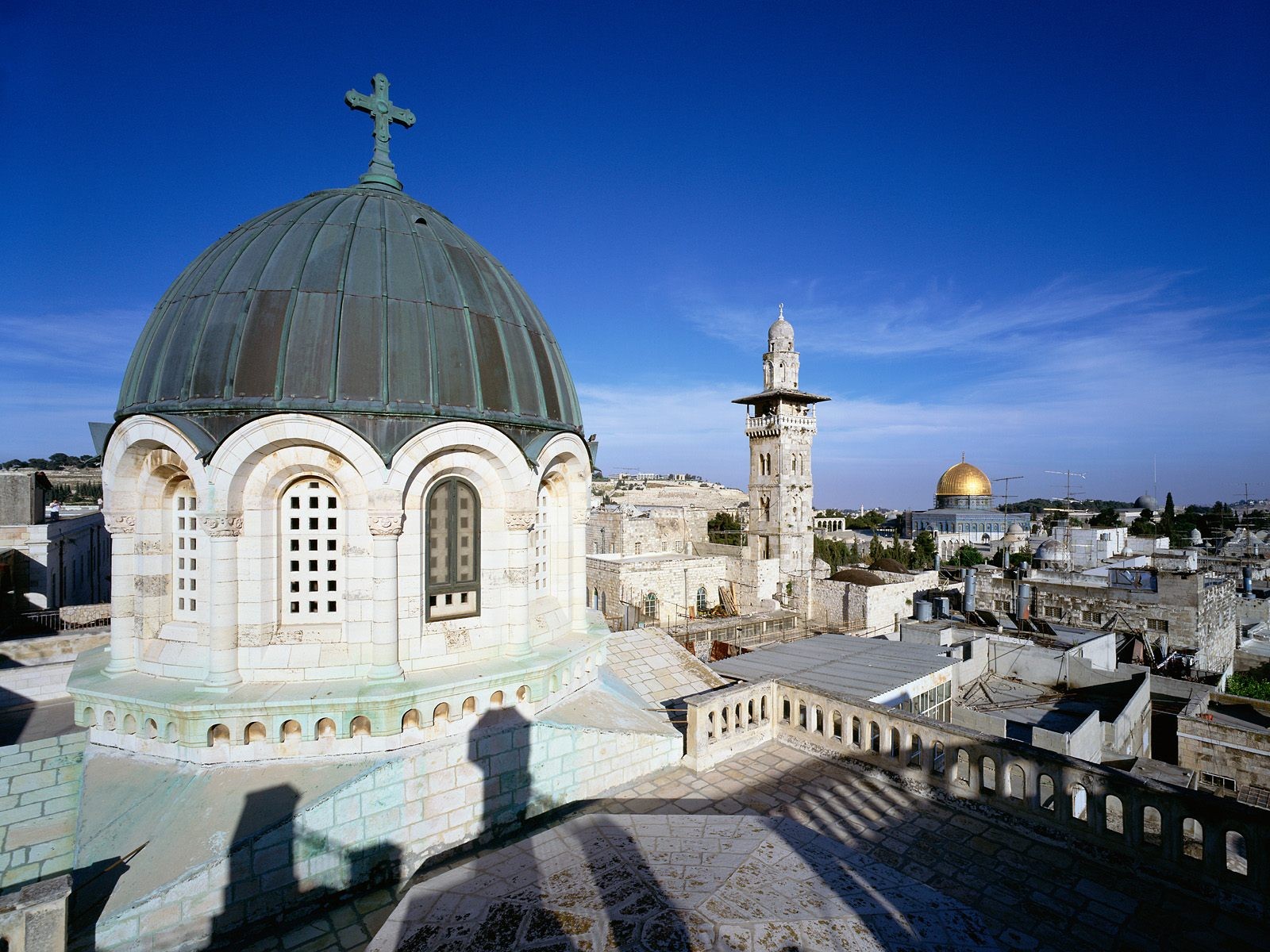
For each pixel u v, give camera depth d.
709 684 24.22
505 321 16.66
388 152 19.28
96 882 11.01
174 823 12.10
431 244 16.53
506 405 15.83
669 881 6.93
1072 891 11.67
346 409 13.73
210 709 13.09
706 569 78.25
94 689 14.19
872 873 7.36
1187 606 44.94
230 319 14.12
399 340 14.45
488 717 15.12
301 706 13.34
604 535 92.25
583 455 18.64
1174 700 36.25
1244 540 111.94
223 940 11.39
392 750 13.83
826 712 18.00
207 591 14.20
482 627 15.91
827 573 83.62
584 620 19.28
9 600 36.91
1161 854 11.91
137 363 15.16
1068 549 72.69
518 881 7.10
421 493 14.89
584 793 16.11
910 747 16.16
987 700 34.84
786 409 82.69
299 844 12.23
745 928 6.03
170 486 15.04
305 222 15.72
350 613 14.34
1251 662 53.66
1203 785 30.08
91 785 13.26
